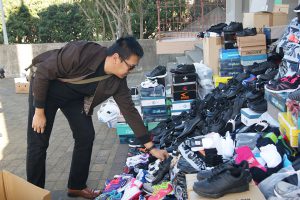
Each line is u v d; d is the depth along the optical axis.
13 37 14.59
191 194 2.21
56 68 2.89
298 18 4.42
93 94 3.12
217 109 4.13
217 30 5.62
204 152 2.84
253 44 5.06
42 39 14.98
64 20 14.79
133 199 2.96
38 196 2.33
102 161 4.52
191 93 5.06
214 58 5.51
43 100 2.98
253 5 7.83
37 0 14.66
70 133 5.73
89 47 2.96
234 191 2.14
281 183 2.21
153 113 5.09
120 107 3.12
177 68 5.11
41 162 3.26
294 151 2.77
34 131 3.15
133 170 3.60
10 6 14.34
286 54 3.98
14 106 7.84
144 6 13.63
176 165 2.85
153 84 5.08
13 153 4.97
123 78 3.04
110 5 13.36
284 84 3.20
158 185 2.93
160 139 4.16
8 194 2.56
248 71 4.69
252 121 3.51
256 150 2.76
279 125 3.11
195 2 10.49
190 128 3.87
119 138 5.08
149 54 11.41
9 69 12.05
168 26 10.79
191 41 8.88
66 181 4.02
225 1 10.16
